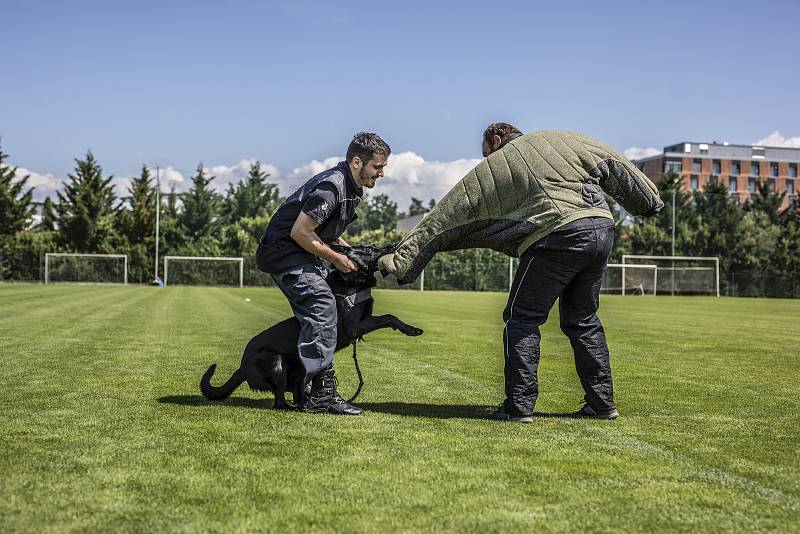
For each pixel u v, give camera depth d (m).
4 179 47.12
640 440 4.43
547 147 4.94
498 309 21.75
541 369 8.02
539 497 3.20
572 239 4.82
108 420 4.74
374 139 5.08
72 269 45.31
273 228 5.12
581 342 5.18
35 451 3.89
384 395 6.10
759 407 5.75
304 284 5.02
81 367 7.44
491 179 4.93
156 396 5.74
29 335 10.77
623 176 5.03
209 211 55.91
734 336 13.09
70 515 2.89
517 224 4.92
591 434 4.57
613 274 50.47
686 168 101.94
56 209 49.16
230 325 13.05
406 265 5.07
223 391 5.47
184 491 3.21
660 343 11.55
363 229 98.44
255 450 3.96
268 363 5.23
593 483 3.43
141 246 47.28
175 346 9.50
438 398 5.98
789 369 8.30
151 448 3.97
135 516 2.89
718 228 52.62
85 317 14.57
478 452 3.99
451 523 2.85
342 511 2.97
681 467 3.77
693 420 5.16
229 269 47.16
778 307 27.75
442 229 5.01
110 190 50.59
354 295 5.20
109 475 3.44
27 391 5.93
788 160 104.62
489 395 6.15
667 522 2.91
